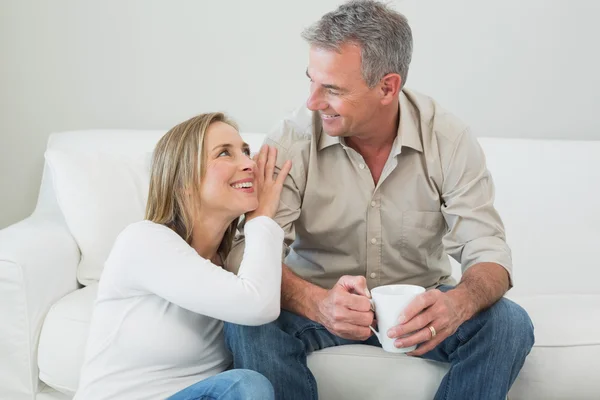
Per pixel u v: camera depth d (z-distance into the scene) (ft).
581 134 9.50
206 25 9.73
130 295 5.34
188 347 5.38
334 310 5.22
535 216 8.11
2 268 6.69
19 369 6.79
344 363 5.82
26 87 10.01
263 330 5.52
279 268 5.42
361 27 5.55
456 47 9.45
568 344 5.97
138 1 9.77
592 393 6.00
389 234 6.27
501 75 9.46
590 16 9.30
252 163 5.61
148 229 5.31
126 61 9.89
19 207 10.23
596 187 8.18
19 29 9.91
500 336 5.43
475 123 9.57
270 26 9.66
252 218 5.66
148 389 5.28
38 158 10.13
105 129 9.63
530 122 9.53
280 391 5.50
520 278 7.75
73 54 9.92
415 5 9.41
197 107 9.89
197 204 5.51
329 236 6.30
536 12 9.34
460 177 6.12
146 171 8.02
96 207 7.54
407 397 5.76
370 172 6.21
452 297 5.26
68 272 7.38
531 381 5.98
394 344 5.06
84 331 6.56
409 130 6.08
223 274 5.20
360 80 5.63
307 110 6.30
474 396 5.44
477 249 5.97
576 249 7.92
